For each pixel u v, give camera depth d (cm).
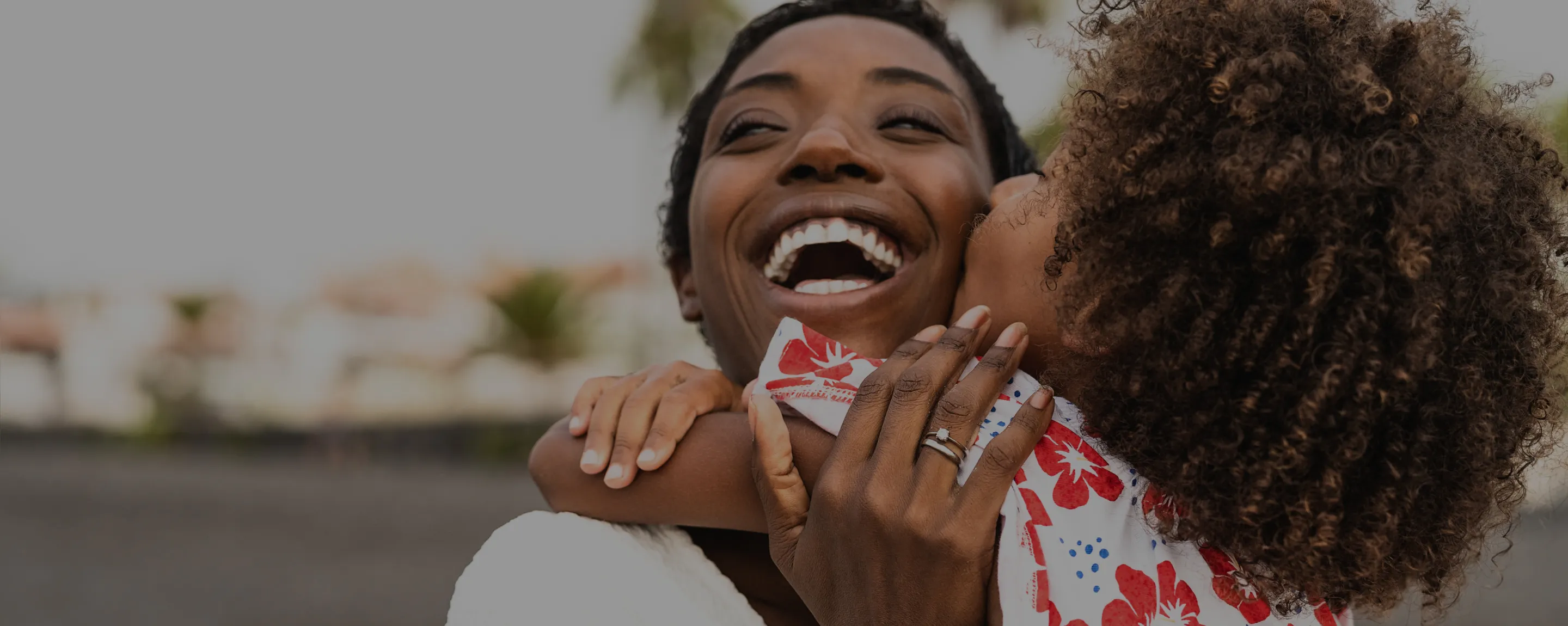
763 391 135
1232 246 112
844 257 178
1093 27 135
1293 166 106
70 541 1521
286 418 3064
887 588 117
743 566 150
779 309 163
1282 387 109
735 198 167
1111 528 118
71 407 3259
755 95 171
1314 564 110
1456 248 111
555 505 147
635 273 3238
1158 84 119
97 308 3353
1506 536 128
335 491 2058
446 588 1209
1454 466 113
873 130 168
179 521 1684
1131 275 118
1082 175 126
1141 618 114
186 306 3109
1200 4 121
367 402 3209
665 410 143
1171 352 115
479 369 3319
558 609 131
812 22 180
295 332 3222
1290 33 116
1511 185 119
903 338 165
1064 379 132
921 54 178
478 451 2744
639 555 139
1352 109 110
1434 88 114
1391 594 121
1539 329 119
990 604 118
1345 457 107
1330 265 105
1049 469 121
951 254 166
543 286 2906
